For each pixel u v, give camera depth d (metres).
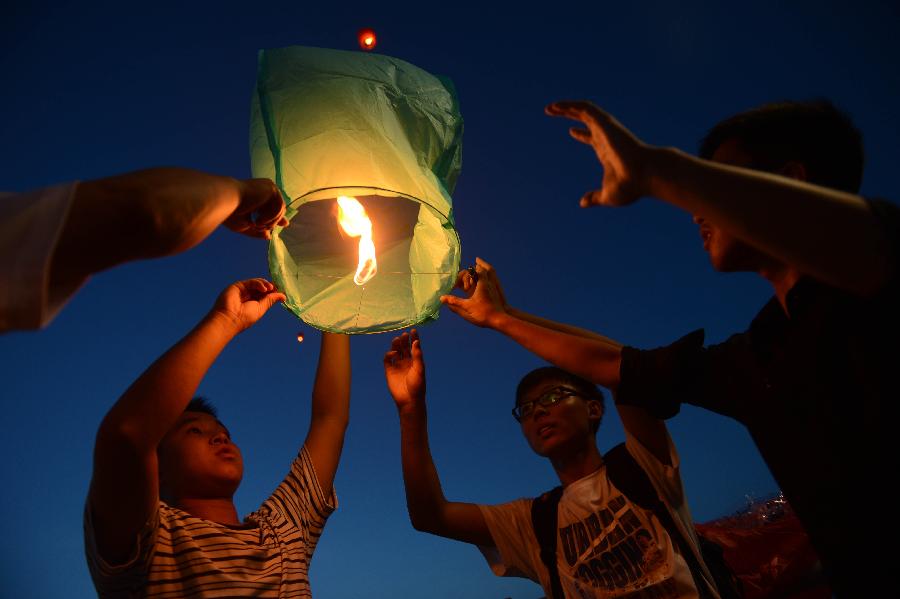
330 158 1.55
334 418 2.16
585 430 2.35
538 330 1.87
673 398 1.50
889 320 0.88
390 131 1.60
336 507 2.04
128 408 1.41
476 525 2.32
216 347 1.60
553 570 2.12
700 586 1.87
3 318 0.67
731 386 1.32
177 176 0.90
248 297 1.77
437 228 1.77
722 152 1.19
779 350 1.17
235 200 1.05
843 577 1.02
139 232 0.80
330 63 1.63
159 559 1.53
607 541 2.03
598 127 0.98
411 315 1.77
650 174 0.91
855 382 0.98
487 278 2.05
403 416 2.28
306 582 1.76
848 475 0.98
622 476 2.10
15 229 0.70
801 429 1.08
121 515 1.40
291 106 1.57
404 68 1.73
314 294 1.76
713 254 1.22
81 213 0.74
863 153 1.14
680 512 2.00
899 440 0.91
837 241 0.78
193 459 1.88
